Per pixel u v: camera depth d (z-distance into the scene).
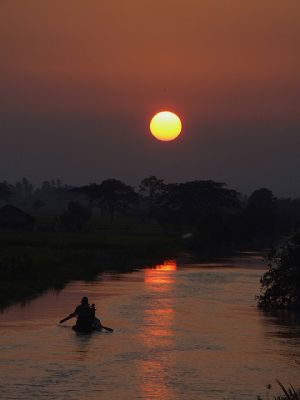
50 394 54.72
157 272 159.88
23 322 85.25
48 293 115.19
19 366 62.94
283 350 71.50
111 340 75.31
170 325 85.25
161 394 55.53
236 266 180.75
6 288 116.00
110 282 135.38
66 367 63.03
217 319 90.38
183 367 64.06
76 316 88.88
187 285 131.50
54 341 74.19
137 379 59.66
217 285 131.88
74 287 125.06
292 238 104.88
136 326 84.25
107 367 63.38
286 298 100.62
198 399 54.41
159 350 70.88
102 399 53.88
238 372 62.69
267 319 90.75
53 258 158.25
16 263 131.88
